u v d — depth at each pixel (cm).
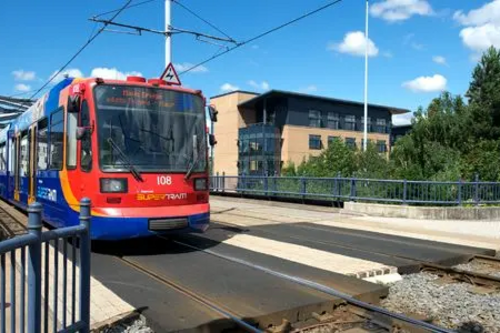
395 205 1692
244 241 1113
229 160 5378
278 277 761
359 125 5647
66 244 431
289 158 5044
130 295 651
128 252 967
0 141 2080
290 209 1927
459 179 1834
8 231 1220
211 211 1830
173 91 968
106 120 887
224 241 1109
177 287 694
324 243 1114
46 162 1122
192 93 996
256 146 5028
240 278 753
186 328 520
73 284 445
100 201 864
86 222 459
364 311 614
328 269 827
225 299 634
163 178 906
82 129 869
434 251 1045
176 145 946
